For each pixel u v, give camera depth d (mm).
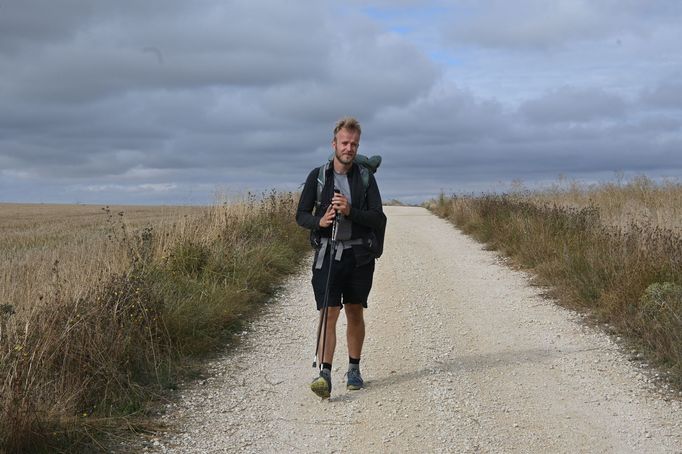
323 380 5559
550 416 5387
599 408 5527
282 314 8531
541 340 7359
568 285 9273
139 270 7625
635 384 6027
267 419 5352
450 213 21234
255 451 4801
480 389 5953
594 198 18906
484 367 6520
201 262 9367
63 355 5363
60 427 4625
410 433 5098
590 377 6211
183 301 7375
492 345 7219
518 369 6449
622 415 5387
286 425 5246
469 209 18906
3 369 4754
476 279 10672
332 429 5180
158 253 9062
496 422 5281
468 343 7297
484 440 4973
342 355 7004
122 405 5332
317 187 5754
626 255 9172
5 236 20641
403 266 11828
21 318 5672
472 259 12594
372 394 5863
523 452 4789
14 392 4477
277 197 15195
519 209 15836
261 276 9898
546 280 10008
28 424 4395
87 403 5195
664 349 6520
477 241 15156
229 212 12258
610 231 11531
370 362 6711
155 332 6520
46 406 4711
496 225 15102
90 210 39531
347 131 5602
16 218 32344
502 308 8766
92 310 5980
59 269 7410
